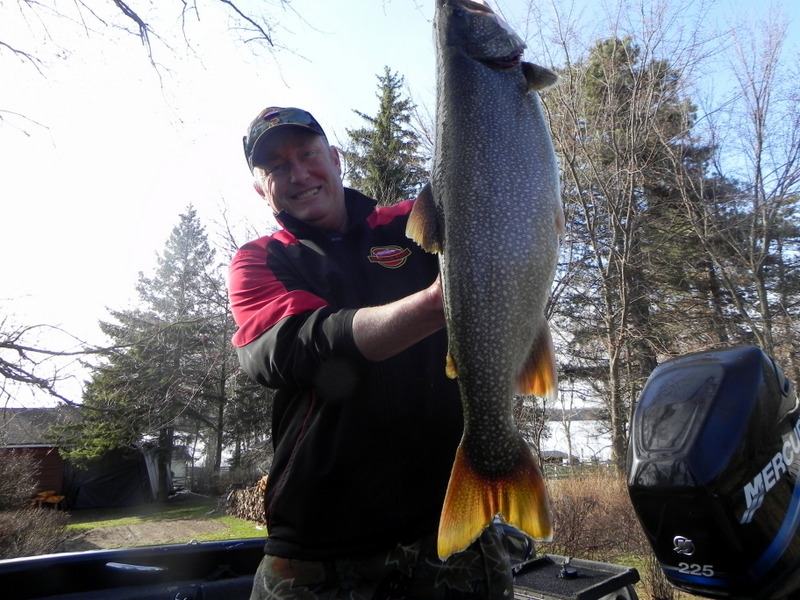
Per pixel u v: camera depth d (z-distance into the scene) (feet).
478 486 7.04
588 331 63.41
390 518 7.91
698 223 67.67
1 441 52.03
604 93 60.18
